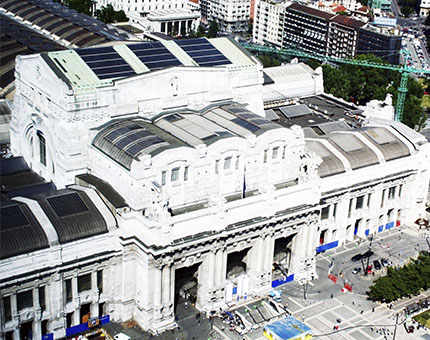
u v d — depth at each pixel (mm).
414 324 148500
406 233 192125
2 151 187875
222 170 151375
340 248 180500
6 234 127125
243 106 176625
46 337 133875
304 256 162250
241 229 145250
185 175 146375
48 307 132625
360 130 196250
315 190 158750
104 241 136125
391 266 171500
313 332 143250
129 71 161750
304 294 157500
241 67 178625
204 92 171750
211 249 143500
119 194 145500
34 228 129875
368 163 182500
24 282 126938
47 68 153250
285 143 160875
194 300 151500
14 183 163625
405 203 195500
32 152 172250
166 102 164625
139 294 141750
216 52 181375
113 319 143750
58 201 138625
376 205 187000
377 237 188375
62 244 130625
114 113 156125
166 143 146500
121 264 140250
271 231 152500
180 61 172125
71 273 133250
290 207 155500
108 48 167125
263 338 140625
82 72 156250
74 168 154000
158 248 134125
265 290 157375
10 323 128125
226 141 149000
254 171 157625
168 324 142750
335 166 176000
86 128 153125
